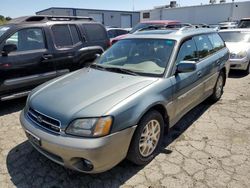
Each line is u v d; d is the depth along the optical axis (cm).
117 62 387
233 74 837
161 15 3959
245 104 530
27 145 366
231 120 447
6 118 468
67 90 306
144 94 291
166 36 392
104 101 270
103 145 246
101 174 297
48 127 269
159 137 329
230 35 905
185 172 300
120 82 317
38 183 285
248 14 3416
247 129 411
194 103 417
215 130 408
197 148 352
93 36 654
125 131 265
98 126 249
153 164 316
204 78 431
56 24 573
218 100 553
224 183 279
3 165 318
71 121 254
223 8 3391
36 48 531
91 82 324
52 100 288
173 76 341
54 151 259
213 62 464
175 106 348
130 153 288
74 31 610
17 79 500
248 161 320
